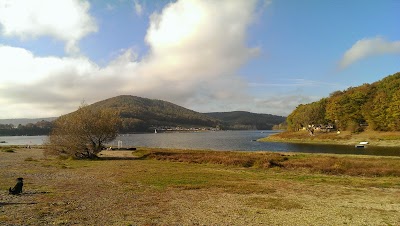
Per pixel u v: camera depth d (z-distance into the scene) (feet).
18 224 43.09
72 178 96.22
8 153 218.59
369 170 110.83
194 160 158.92
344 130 433.07
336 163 127.65
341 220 48.34
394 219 49.11
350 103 419.74
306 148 298.76
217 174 107.65
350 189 78.54
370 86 464.65
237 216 50.42
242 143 411.54
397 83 398.21
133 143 442.50
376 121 378.12
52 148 177.78
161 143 437.17
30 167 128.26
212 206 58.08
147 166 136.15
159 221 46.52
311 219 48.73
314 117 479.82
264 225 45.01
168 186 81.71
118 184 84.48
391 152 233.14
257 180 93.86
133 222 45.52
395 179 97.45
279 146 338.13
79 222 44.98
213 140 510.99
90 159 176.55
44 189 74.74
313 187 81.35
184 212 52.90
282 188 79.46
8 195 66.13
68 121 181.47
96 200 62.34
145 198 65.46
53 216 48.26
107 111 197.47
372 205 59.82
